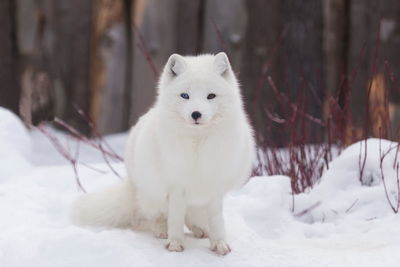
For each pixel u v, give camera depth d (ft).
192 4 57.82
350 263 20.33
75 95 58.54
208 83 20.22
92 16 58.80
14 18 57.62
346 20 58.80
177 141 20.36
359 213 26.45
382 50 56.39
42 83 58.08
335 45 58.80
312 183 31.68
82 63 58.80
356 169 28.53
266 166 33.30
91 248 20.33
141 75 58.18
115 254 19.99
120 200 23.73
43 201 26.96
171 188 21.22
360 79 55.88
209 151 20.38
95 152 45.80
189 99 20.06
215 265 20.18
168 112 20.47
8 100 56.90
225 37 56.34
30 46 57.98
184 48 58.18
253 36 55.72
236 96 21.11
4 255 20.52
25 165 32.58
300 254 21.42
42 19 58.34
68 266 19.56
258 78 54.54
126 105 59.41
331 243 23.47
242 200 26.96
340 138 33.83
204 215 23.12
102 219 23.86
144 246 21.12
